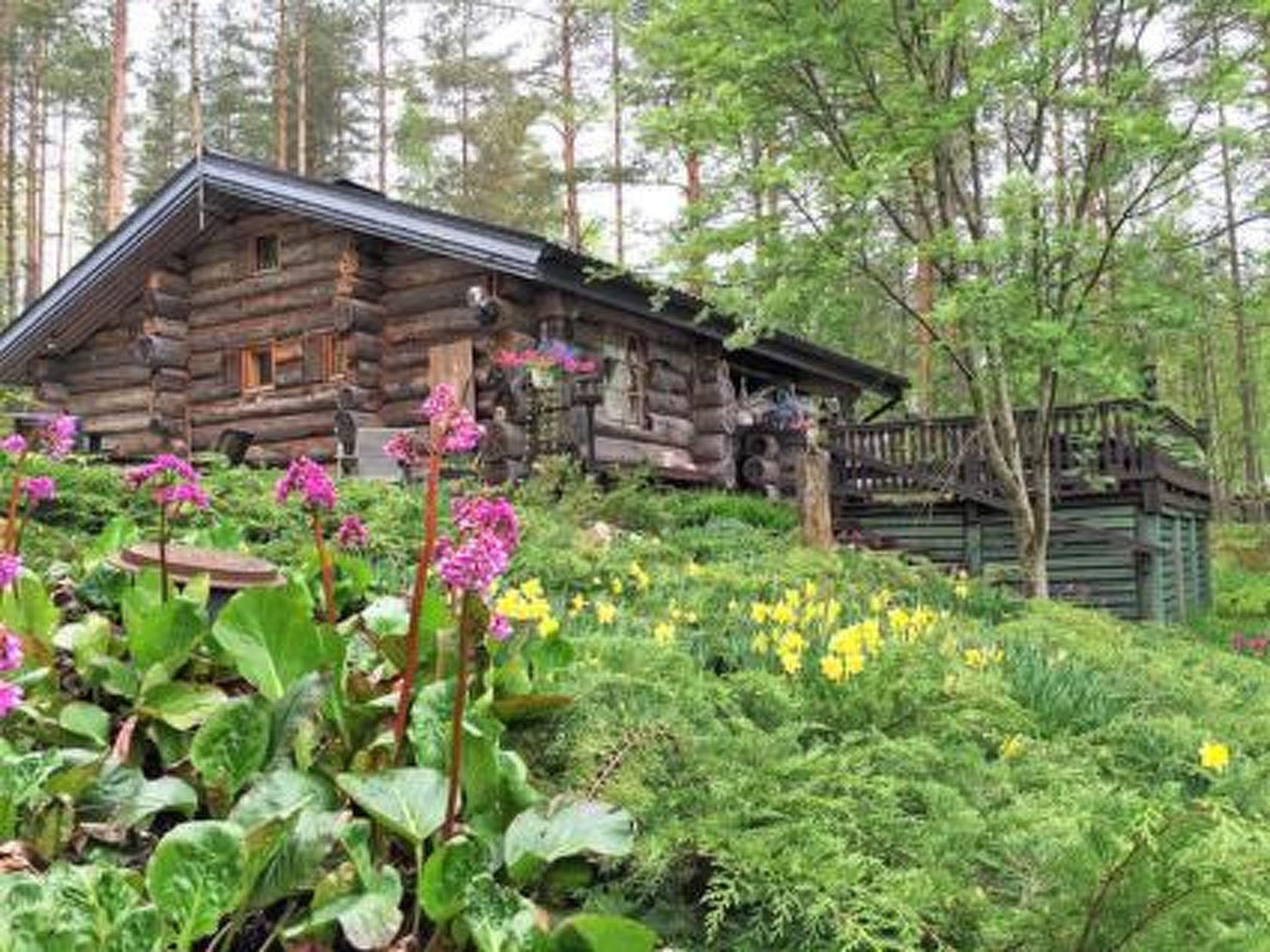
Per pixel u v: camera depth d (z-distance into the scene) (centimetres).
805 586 620
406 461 294
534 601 402
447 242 1203
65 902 190
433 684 281
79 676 327
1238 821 238
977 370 984
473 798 262
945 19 842
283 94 2861
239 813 240
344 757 273
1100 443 1343
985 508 1414
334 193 1270
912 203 1039
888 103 947
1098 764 396
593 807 258
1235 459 3412
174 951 206
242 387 1452
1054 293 957
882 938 244
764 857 260
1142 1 909
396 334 1320
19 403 993
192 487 353
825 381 1916
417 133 2980
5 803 226
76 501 614
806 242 962
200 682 321
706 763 307
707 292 1015
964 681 393
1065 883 246
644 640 405
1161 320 930
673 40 970
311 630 286
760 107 970
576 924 216
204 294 1484
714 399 1545
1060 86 914
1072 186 946
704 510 1131
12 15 2744
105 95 3106
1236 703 523
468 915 220
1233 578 2338
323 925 221
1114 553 1349
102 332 1582
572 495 935
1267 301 970
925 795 303
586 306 1323
